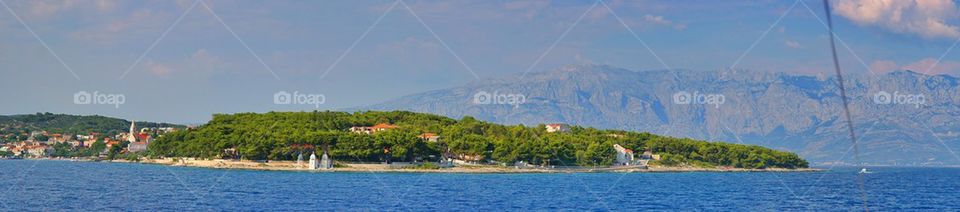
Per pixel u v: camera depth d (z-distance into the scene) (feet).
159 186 575.38
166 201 450.71
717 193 608.19
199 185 589.73
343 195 509.35
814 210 483.51
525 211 430.61
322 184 615.57
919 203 566.77
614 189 626.64
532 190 593.01
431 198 499.10
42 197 469.57
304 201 460.96
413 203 462.60
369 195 512.63
